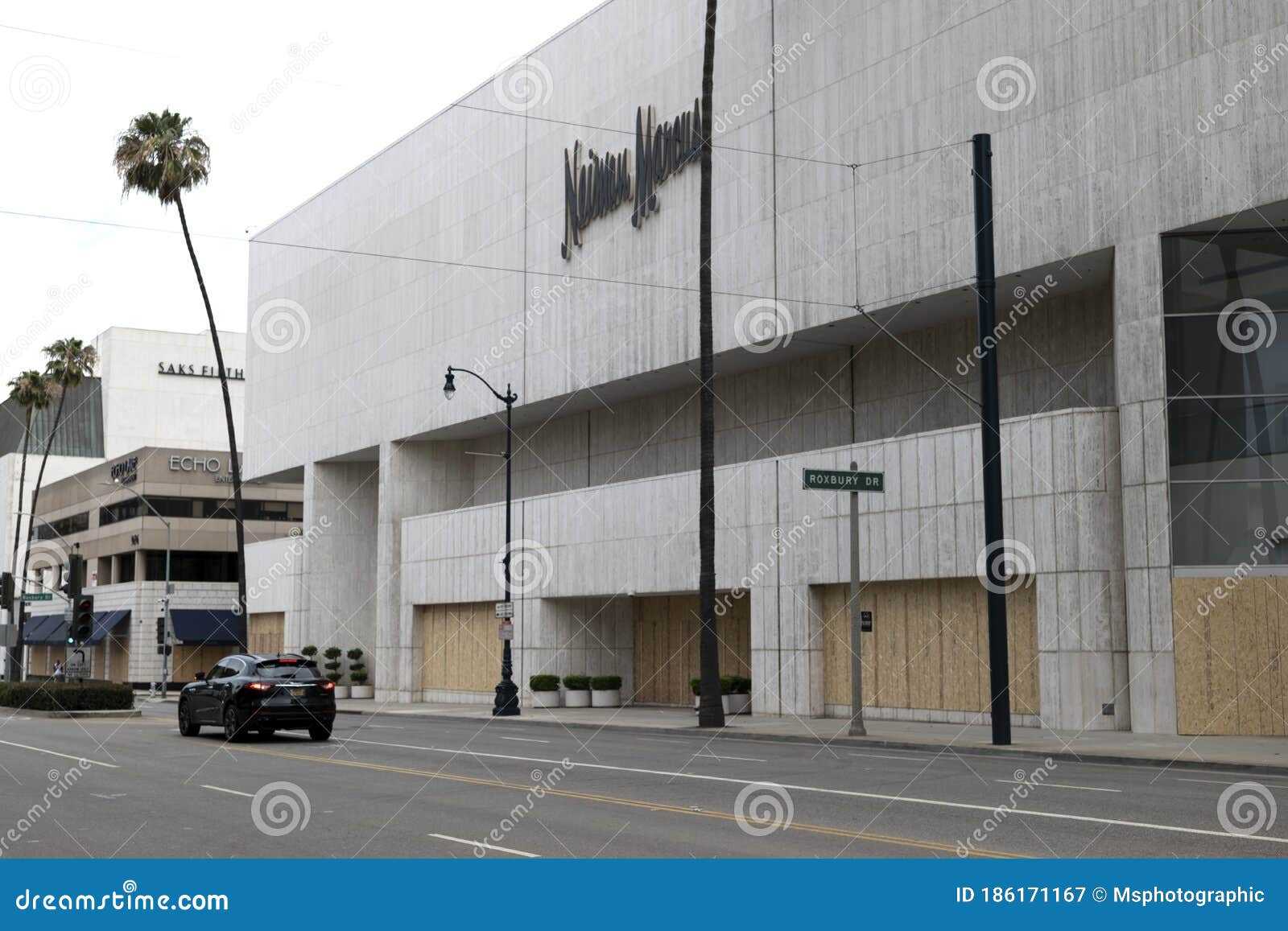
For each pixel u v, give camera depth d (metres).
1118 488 28.83
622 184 44.50
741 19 39.75
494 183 51.78
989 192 26.45
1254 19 26.78
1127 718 28.20
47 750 26.64
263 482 74.50
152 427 113.50
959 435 31.45
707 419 33.19
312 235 66.06
